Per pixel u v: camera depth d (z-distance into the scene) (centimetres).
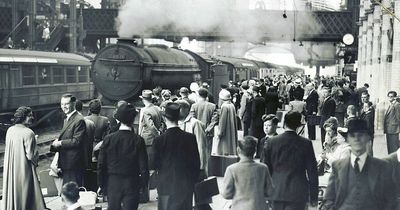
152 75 1947
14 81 2223
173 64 2219
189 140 751
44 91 2484
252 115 1547
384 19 2642
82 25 4428
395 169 564
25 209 851
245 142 643
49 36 4381
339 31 4300
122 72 1892
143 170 749
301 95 1448
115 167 739
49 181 1039
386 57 2622
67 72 2747
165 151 743
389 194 565
